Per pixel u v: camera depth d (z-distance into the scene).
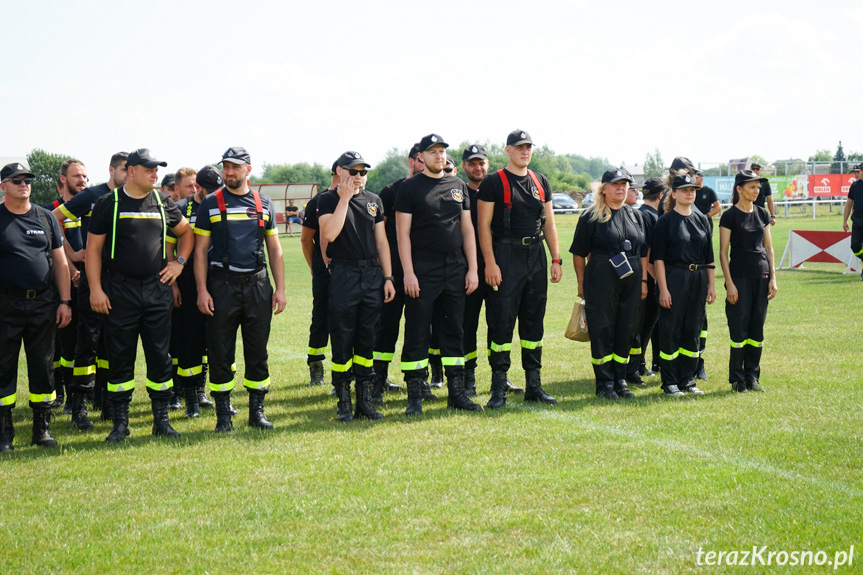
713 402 6.86
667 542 3.91
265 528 4.21
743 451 5.34
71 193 7.31
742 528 4.06
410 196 6.71
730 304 7.28
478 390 7.82
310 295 17.28
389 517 4.32
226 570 3.73
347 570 3.69
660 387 7.82
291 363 9.67
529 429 6.07
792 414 6.28
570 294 15.98
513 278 6.93
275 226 6.64
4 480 5.13
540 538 4.00
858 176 14.42
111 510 4.54
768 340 9.65
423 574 3.63
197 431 6.46
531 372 7.17
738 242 7.23
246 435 6.20
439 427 6.23
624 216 7.25
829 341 9.41
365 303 6.66
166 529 4.23
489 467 5.12
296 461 5.41
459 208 6.83
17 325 6.00
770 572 3.60
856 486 4.62
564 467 5.09
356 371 6.73
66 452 5.81
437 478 4.94
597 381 7.32
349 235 6.59
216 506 4.57
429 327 6.88
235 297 6.33
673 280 7.27
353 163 6.37
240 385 8.55
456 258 6.82
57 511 4.52
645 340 8.38
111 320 6.18
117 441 6.14
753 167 14.00
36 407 6.12
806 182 43.22
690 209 7.34
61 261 6.30
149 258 6.16
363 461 5.36
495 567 3.68
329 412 7.03
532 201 6.95
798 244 18.48
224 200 6.33
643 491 4.61
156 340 6.27
